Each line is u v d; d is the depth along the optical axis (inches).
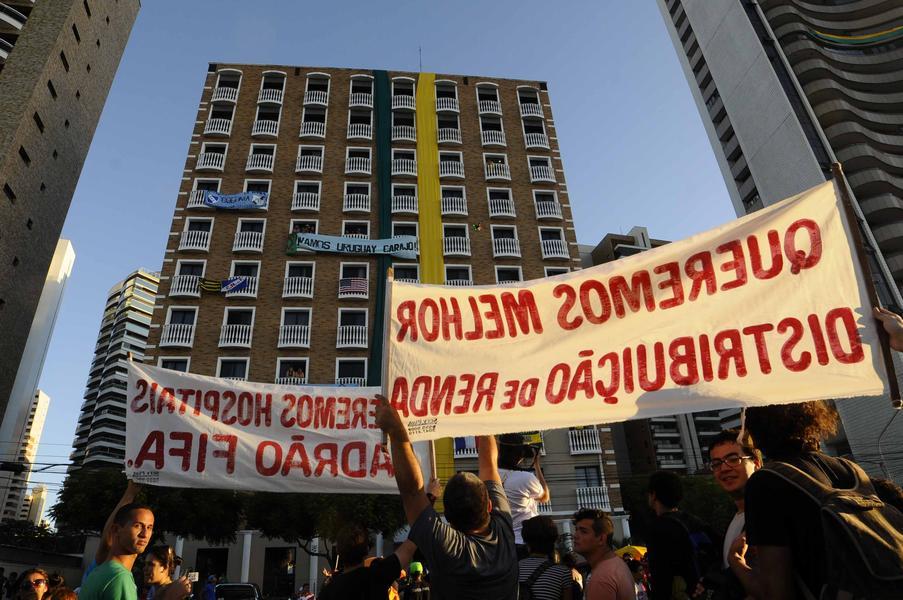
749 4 1984.5
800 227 158.9
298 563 1105.4
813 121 1759.4
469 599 92.8
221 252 1250.0
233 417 211.8
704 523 154.3
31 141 1178.6
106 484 944.9
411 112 1533.0
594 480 1138.0
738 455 130.6
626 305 164.2
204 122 1423.5
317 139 1445.6
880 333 140.4
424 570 345.7
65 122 1316.4
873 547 67.1
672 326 159.8
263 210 1312.7
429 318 162.9
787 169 1737.2
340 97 1535.4
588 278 168.7
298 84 1534.2
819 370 143.5
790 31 1942.7
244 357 1143.6
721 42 2034.9
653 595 144.2
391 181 1408.7
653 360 157.2
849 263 150.7
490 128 1555.1
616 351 159.5
